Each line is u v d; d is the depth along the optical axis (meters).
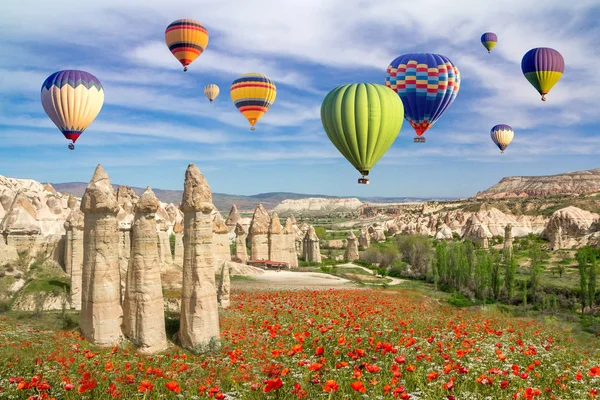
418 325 28.72
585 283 63.16
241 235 85.75
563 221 138.50
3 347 20.67
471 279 75.75
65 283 38.72
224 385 16.41
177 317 29.92
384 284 77.56
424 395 13.76
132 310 24.44
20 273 38.88
